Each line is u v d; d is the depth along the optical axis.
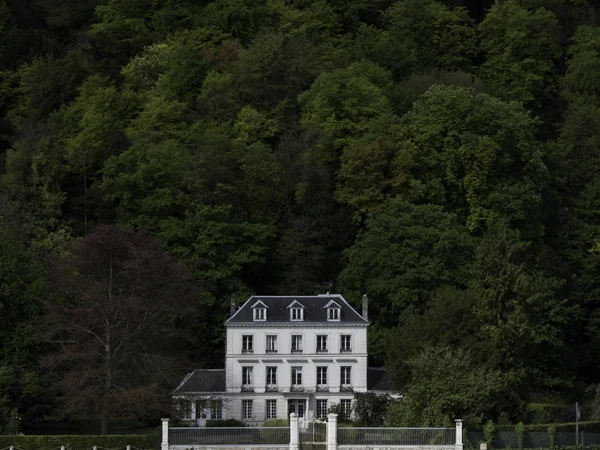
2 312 193.00
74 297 196.25
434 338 198.50
